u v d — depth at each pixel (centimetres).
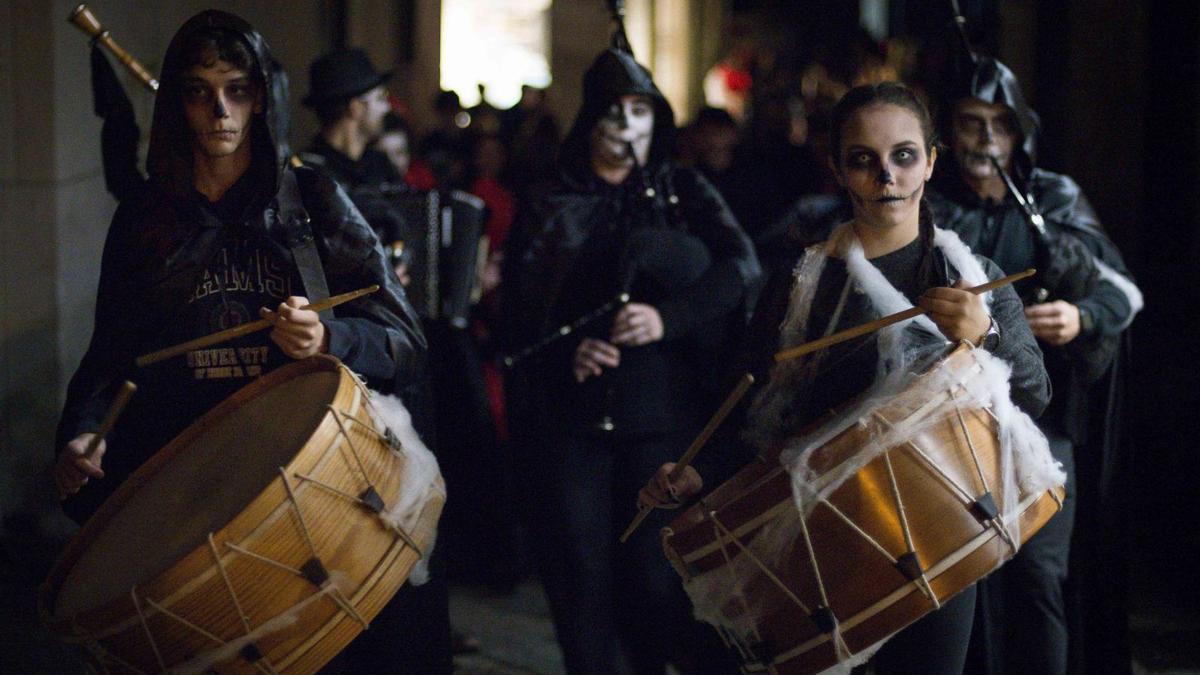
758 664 313
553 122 830
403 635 359
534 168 817
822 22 1823
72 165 596
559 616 449
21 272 584
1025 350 323
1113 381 459
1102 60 867
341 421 309
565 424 454
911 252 325
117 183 472
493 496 648
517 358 470
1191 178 829
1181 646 558
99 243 626
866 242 327
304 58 951
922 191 327
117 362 350
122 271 352
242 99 346
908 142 319
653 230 473
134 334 349
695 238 479
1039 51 945
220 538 294
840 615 301
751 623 310
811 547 300
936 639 323
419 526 325
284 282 351
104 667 305
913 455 296
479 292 601
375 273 358
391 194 568
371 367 346
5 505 584
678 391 459
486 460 648
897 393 300
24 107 581
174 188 350
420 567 335
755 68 1662
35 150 582
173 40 344
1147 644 559
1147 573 649
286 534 299
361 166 575
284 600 301
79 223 604
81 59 605
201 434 335
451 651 371
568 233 476
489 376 717
